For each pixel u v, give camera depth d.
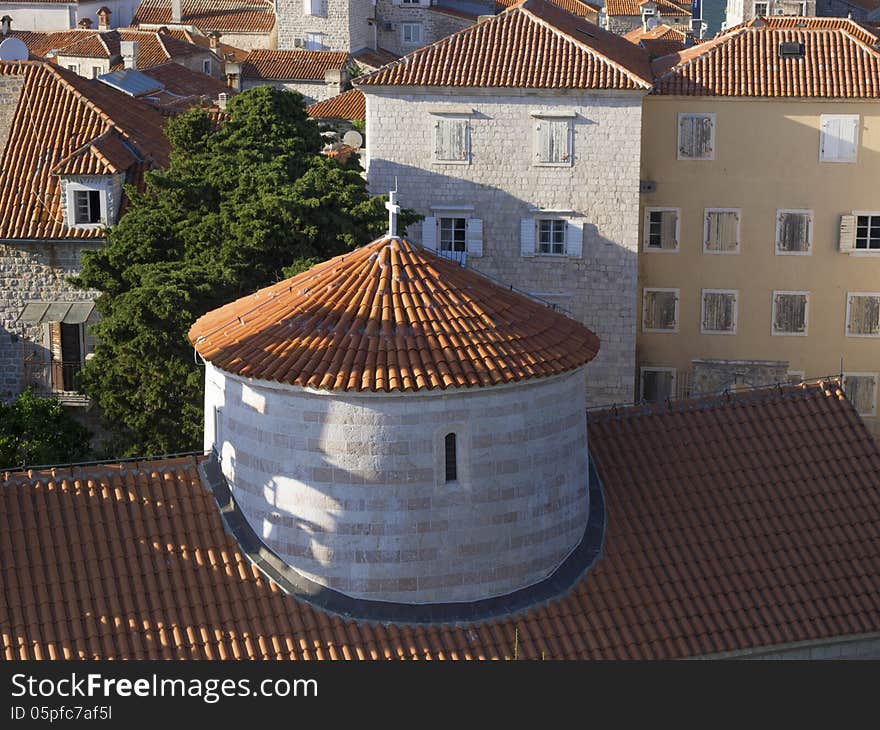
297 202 52.28
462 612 30.98
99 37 118.12
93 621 29.62
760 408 36.34
